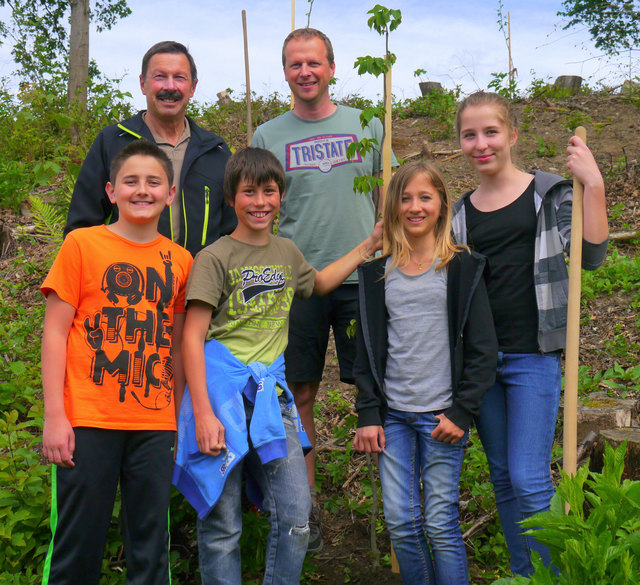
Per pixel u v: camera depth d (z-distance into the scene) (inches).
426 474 104.9
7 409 158.2
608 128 350.9
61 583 93.0
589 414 150.6
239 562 99.3
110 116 331.6
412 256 108.3
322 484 148.3
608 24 485.1
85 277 95.0
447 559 101.9
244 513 119.8
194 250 120.6
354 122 134.8
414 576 105.0
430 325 104.9
